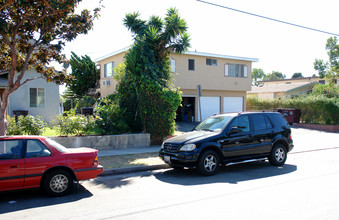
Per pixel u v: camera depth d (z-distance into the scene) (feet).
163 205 18.08
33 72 58.13
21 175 19.15
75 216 16.37
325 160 34.22
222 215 16.08
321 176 25.58
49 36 29.86
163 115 44.34
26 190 21.24
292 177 25.48
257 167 30.78
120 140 41.09
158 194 20.70
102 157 34.30
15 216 16.52
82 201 19.31
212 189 21.85
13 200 19.77
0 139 19.30
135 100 48.85
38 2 27.58
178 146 26.94
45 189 20.11
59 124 39.01
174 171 29.37
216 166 27.22
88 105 78.28
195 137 27.40
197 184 23.57
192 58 78.59
